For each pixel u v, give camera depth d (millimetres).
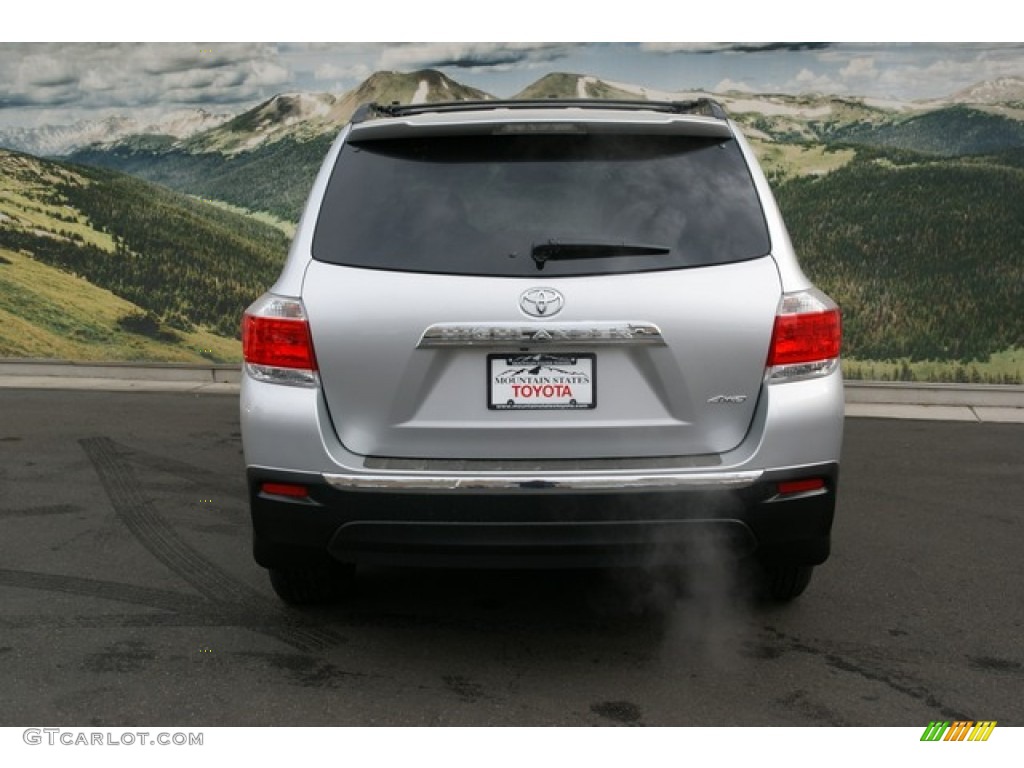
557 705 3297
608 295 3258
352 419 3342
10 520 5266
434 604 4137
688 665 3578
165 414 8125
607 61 9445
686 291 3289
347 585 4164
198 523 5230
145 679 3465
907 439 7277
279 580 3930
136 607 4098
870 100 9039
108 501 5625
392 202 3428
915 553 4789
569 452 3320
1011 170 8727
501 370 3301
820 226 9203
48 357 10328
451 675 3506
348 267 3359
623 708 3275
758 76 9219
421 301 3279
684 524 3248
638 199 3396
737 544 3316
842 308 9219
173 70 10117
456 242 3344
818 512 3381
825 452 3357
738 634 3844
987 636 3840
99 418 7945
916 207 8945
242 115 10086
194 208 10172
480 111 3795
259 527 3428
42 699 3326
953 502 5648
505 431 3311
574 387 3307
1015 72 8703
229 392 9266
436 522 3248
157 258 10219
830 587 4340
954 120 8852
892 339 9078
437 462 3322
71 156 10234
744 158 3535
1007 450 6914
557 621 3967
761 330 3305
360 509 3275
